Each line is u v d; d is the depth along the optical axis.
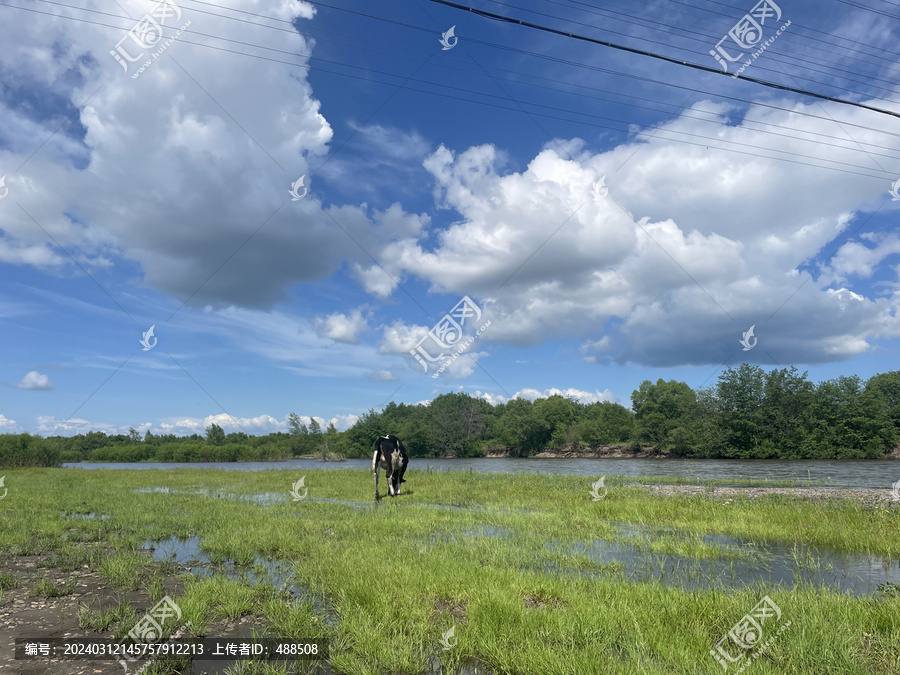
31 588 6.90
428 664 4.73
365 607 5.97
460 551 8.57
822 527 10.76
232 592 6.51
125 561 7.95
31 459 44.66
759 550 9.43
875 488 20.34
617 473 33.91
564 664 4.38
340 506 14.12
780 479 27.03
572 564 8.09
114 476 27.45
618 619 5.48
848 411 58.06
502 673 4.50
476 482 21.03
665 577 7.54
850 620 5.45
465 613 5.79
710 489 18.50
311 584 6.93
